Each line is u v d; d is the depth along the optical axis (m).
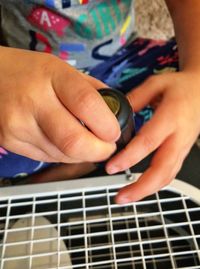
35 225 0.20
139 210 0.21
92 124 0.15
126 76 0.32
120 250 0.21
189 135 0.22
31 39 0.30
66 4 0.28
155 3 0.48
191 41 0.27
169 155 0.20
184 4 0.29
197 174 0.25
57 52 0.31
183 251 0.19
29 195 0.20
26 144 0.18
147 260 0.20
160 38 0.46
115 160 0.18
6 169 0.28
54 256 0.19
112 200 0.21
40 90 0.16
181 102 0.22
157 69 0.32
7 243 0.18
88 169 0.25
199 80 0.24
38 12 0.28
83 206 0.20
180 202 0.21
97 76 0.32
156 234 0.21
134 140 0.19
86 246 0.18
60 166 0.26
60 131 0.15
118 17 0.31
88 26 0.30
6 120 0.17
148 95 0.23
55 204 0.21
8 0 0.28
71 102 0.15
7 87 0.16
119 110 0.17
